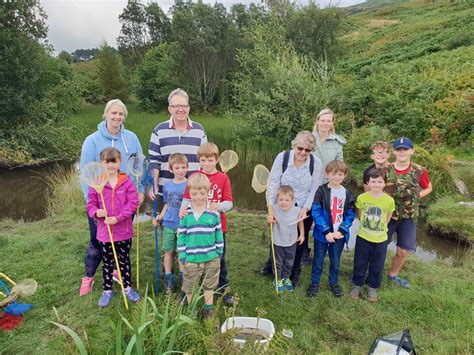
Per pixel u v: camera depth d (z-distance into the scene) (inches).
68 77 663.8
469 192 299.0
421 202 289.3
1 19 476.4
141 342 95.3
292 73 502.3
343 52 790.5
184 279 128.3
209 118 741.9
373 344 113.3
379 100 499.8
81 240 196.4
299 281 157.5
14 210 306.0
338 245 143.9
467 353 112.7
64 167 482.0
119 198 132.6
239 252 187.2
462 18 1167.0
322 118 152.3
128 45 1454.2
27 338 118.9
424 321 132.0
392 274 161.0
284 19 746.2
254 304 140.7
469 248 220.4
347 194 144.2
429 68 637.3
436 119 424.2
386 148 146.8
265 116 494.3
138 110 1034.7
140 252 182.1
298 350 111.3
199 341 105.1
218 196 137.0
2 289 146.3
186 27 875.4
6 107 485.4
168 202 141.5
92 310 133.1
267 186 148.9
